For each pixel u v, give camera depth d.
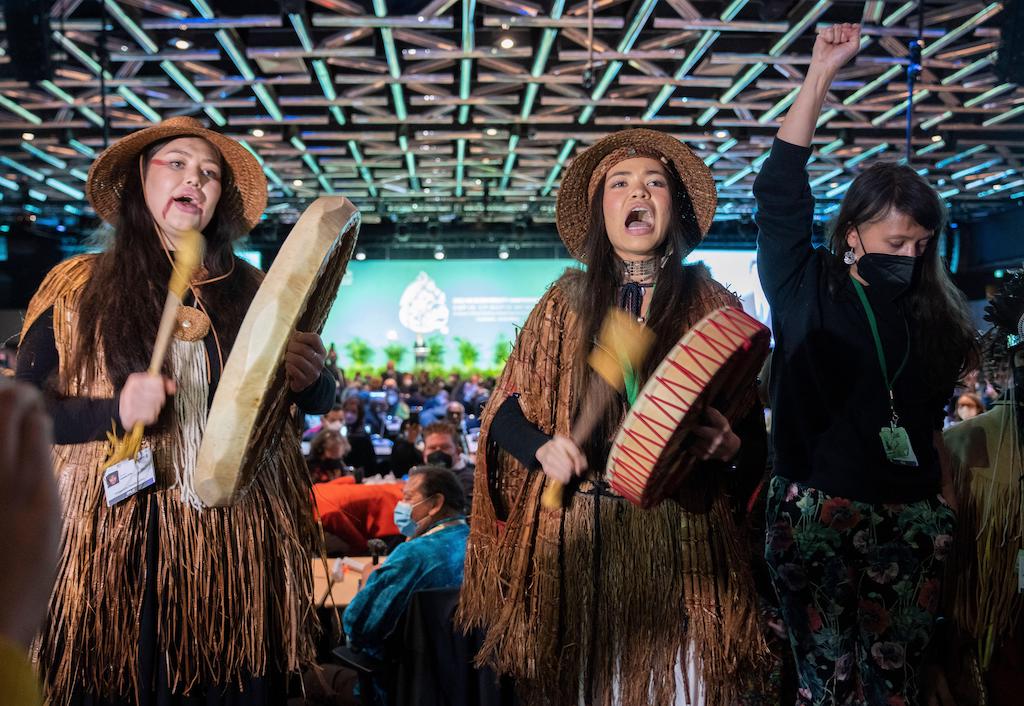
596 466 1.61
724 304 1.67
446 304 17.84
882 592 1.73
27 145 10.61
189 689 1.46
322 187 13.88
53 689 1.41
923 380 1.79
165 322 1.43
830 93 9.11
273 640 1.56
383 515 4.57
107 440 1.49
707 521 1.58
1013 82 5.57
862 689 1.73
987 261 15.50
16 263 15.54
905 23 7.02
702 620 1.53
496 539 1.67
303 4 6.55
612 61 7.85
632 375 1.58
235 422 1.33
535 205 15.49
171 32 7.29
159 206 1.63
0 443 0.33
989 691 2.06
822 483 1.75
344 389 12.69
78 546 1.45
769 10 6.75
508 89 9.02
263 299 1.37
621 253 1.72
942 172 12.59
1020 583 2.00
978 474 2.05
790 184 1.78
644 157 1.73
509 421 1.64
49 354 1.55
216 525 1.52
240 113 9.84
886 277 1.79
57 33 6.80
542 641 1.56
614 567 1.56
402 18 6.87
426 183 13.71
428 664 2.44
